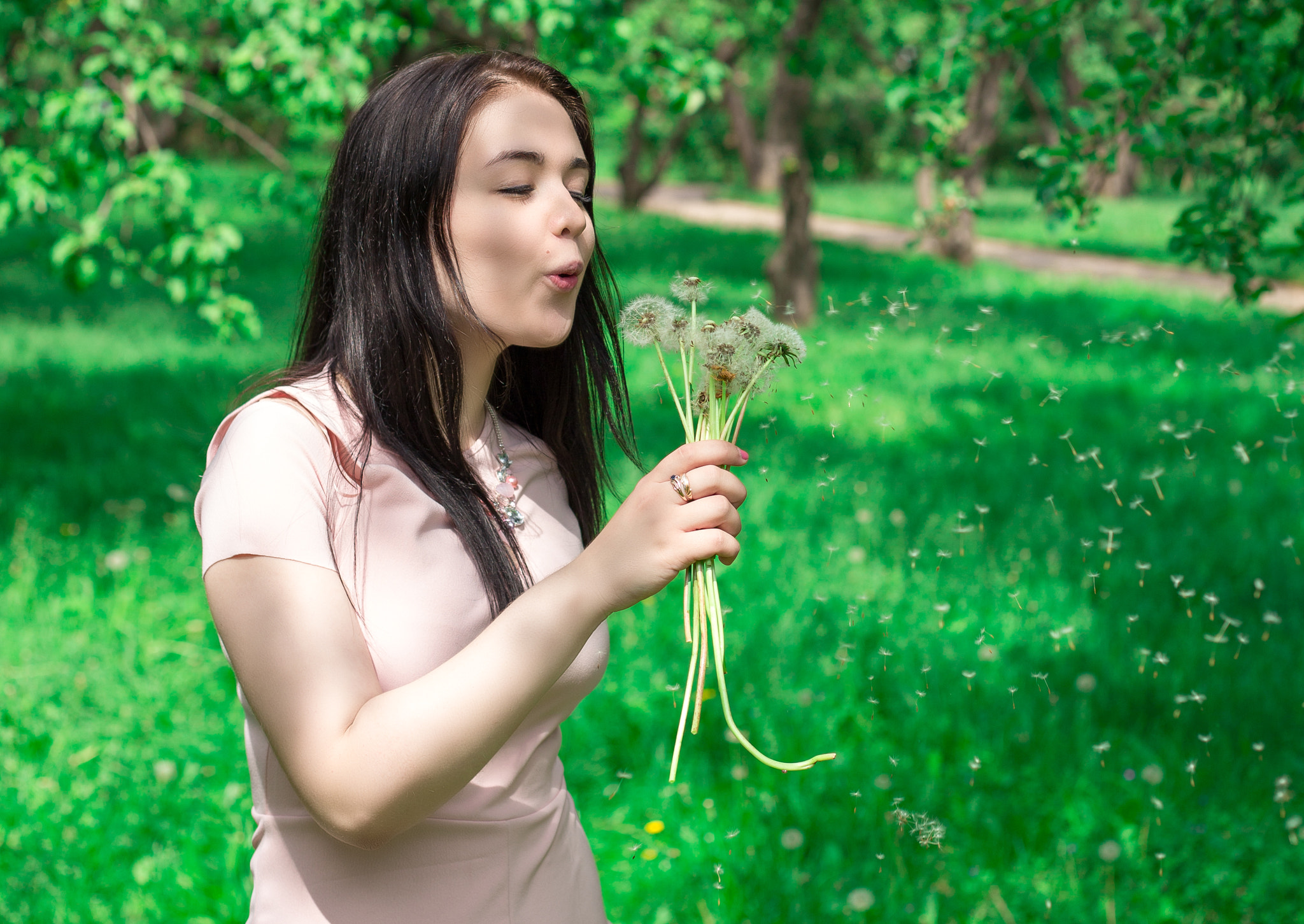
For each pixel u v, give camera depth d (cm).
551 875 135
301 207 544
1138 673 406
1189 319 1352
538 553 139
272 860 124
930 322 1214
